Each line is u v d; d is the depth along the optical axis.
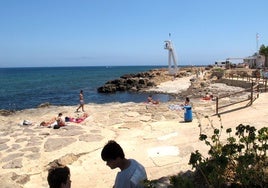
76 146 12.45
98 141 13.16
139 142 12.77
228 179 5.22
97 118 18.42
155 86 51.69
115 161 4.03
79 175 9.90
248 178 4.82
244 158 4.95
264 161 5.33
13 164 10.68
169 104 23.81
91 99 40.41
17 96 45.34
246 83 36.69
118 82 53.25
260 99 19.58
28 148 12.26
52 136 13.94
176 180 4.23
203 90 38.81
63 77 109.19
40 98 42.34
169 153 10.82
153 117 18.30
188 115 16.08
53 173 3.67
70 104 34.56
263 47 67.00
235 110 17.09
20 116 21.56
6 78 106.00
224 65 74.38
